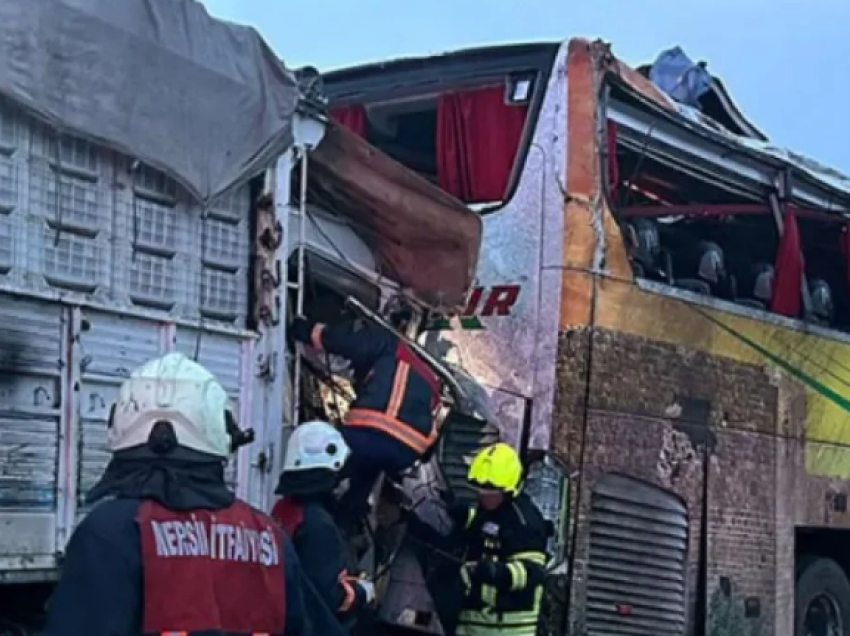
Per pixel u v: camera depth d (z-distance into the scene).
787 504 8.41
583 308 6.81
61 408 4.32
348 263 6.22
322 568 4.61
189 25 4.80
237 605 2.87
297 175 5.67
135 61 4.54
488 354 6.89
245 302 5.21
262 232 5.28
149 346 4.72
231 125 4.98
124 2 4.52
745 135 9.36
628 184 7.53
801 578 8.73
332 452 4.82
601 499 6.91
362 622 5.80
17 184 4.22
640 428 7.15
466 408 6.40
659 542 7.28
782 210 8.61
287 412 5.61
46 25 4.23
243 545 2.95
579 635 6.72
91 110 4.39
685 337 7.53
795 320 8.60
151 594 2.76
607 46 7.05
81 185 4.47
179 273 4.88
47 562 4.21
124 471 2.95
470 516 5.95
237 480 5.09
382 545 5.97
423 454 5.82
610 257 6.99
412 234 6.30
